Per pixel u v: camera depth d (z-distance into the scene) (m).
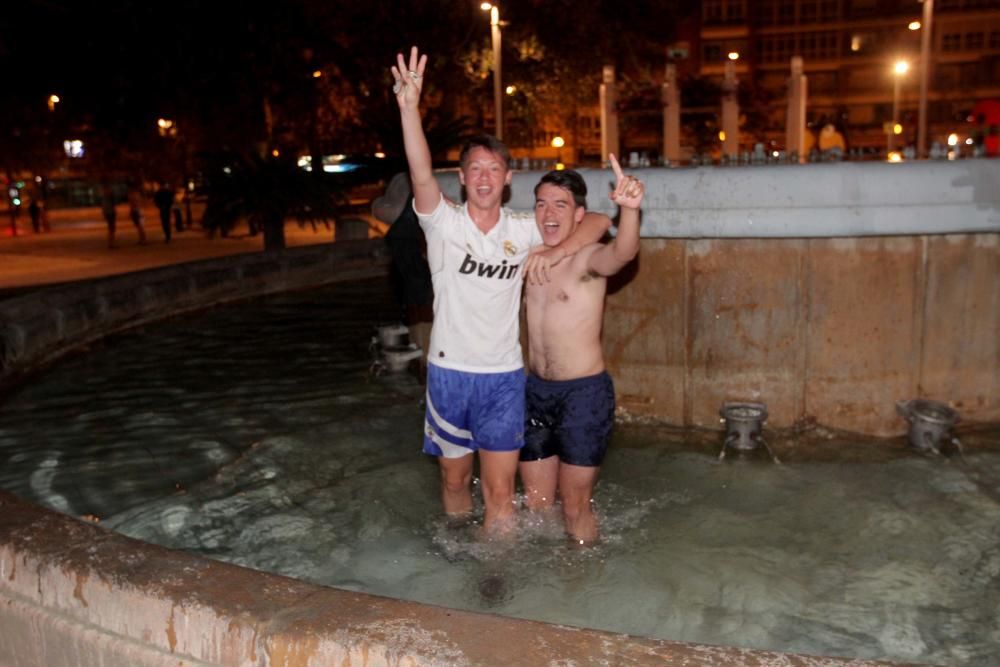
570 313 4.20
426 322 7.33
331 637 2.36
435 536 4.40
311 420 6.39
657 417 6.02
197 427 6.25
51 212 39.12
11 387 7.23
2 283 14.48
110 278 10.19
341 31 27.89
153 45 24.02
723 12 60.81
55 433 6.14
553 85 35.44
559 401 4.23
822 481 5.04
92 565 2.77
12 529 3.03
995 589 3.84
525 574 4.00
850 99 60.31
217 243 22.36
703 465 5.30
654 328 5.93
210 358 8.38
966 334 5.66
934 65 58.38
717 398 5.86
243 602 2.54
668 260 5.82
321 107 31.64
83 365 8.11
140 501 4.92
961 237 5.54
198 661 2.54
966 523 4.47
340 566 4.11
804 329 5.69
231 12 24.12
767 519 4.57
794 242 5.61
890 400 5.70
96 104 25.92
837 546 4.27
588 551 4.21
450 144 21.23
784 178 5.42
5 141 34.00
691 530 4.45
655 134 31.19
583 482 4.25
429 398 4.26
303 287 12.84
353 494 4.99
